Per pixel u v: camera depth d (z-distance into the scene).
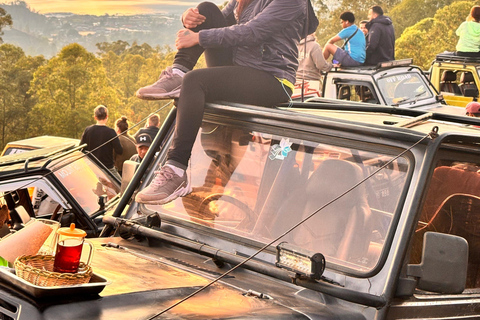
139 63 95.06
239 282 2.72
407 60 12.56
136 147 8.47
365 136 2.85
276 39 3.69
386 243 2.58
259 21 3.59
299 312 2.41
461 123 3.74
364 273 2.58
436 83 14.68
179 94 3.60
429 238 2.41
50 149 6.42
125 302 2.25
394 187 2.69
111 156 8.93
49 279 2.18
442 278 2.38
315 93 11.84
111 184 6.54
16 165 5.60
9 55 85.06
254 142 3.25
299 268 2.46
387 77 12.10
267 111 3.25
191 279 2.63
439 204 2.87
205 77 3.44
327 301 2.58
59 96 79.69
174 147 3.35
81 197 6.10
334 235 2.80
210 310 2.29
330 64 11.90
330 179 2.92
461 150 2.90
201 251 2.95
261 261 2.89
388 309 2.47
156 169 3.56
